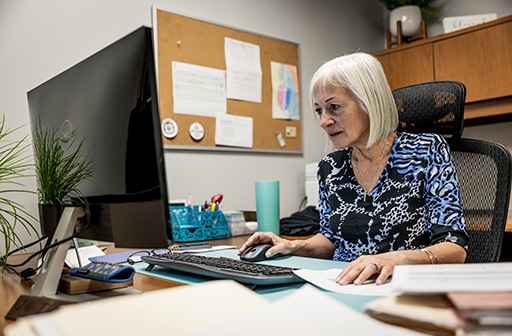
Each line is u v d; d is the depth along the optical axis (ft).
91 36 5.94
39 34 5.51
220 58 7.14
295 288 2.49
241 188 7.38
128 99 2.32
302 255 4.02
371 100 3.83
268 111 7.80
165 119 6.39
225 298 1.65
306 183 7.89
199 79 6.82
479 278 1.70
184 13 6.72
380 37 10.40
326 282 2.50
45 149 3.19
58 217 3.02
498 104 7.48
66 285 2.52
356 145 4.12
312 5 8.88
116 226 2.46
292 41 8.37
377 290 2.32
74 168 2.84
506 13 8.68
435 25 9.53
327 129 4.07
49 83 3.17
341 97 3.90
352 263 2.64
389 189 4.00
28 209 5.25
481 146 4.14
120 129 2.39
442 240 3.43
